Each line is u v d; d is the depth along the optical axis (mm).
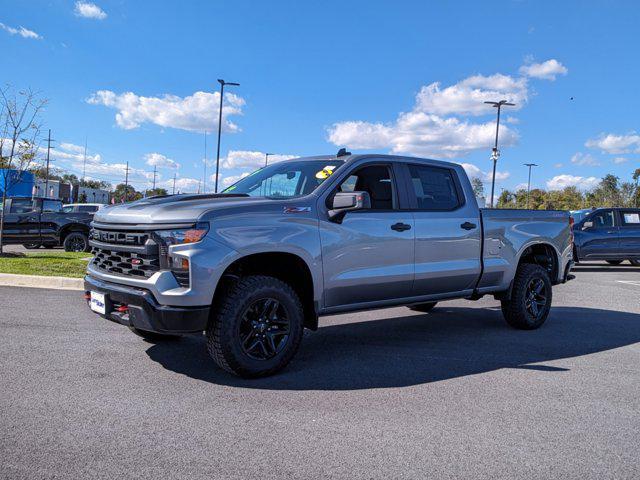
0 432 3227
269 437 3271
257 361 4402
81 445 3084
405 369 4859
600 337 6426
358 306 5176
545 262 7145
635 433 3479
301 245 4629
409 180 5648
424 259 5562
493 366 5027
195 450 3059
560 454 3139
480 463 2994
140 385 4203
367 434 3357
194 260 4086
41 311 6918
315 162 5484
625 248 15773
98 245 4746
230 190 5727
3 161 14820
